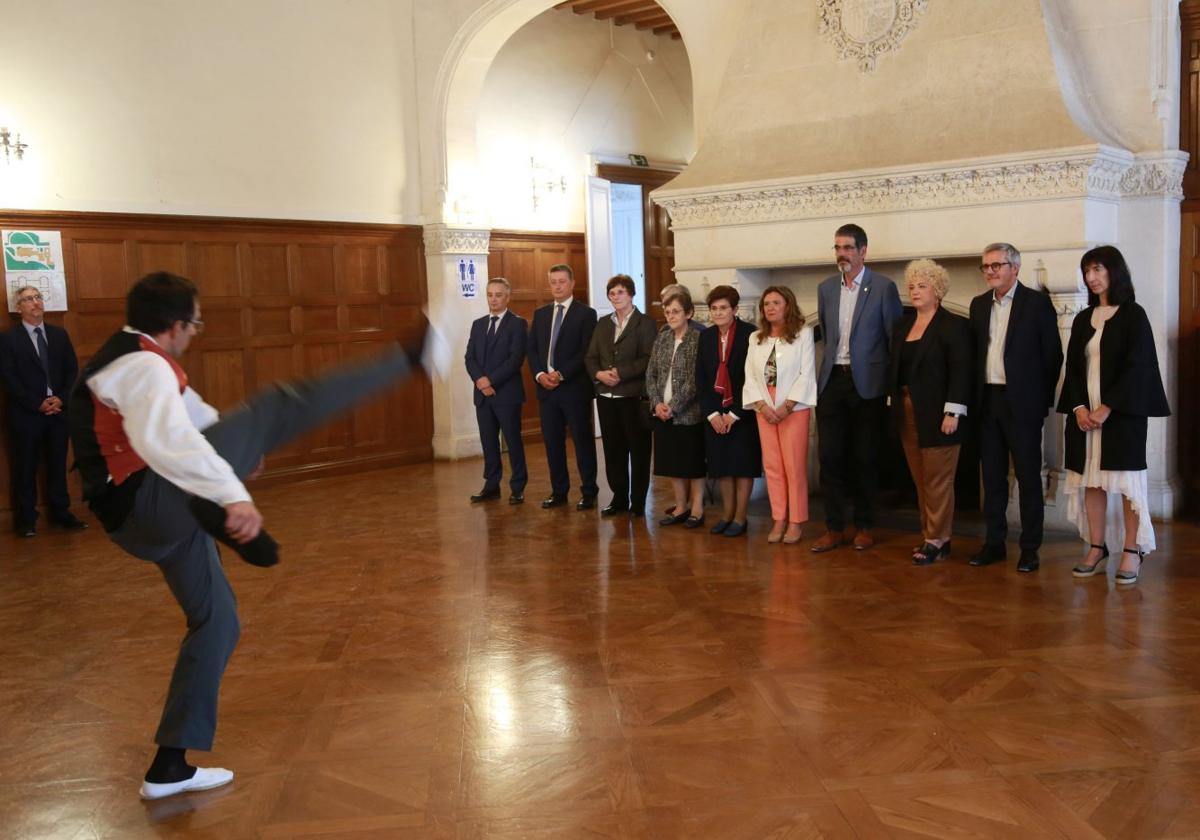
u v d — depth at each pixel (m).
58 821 2.85
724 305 5.84
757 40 6.62
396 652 4.19
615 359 6.55
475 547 5.98
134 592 5.27
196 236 8.05
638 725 3.38
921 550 5.33
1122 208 5.80
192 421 2.80
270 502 7.69
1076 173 5.30
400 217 9.34
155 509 2.68
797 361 5.61
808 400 5.61
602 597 4.87
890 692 3.58
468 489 7.96
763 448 5.82
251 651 4.24
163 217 7.81
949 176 5.65
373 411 9.16
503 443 10.24
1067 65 5.72
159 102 7.79
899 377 5.34
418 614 4.71
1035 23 5.61
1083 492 4.95
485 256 9.73
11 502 6.98
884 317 5.51
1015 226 5.54
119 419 2.67
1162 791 2.80
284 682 3.88
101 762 3.23
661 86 11.50
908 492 6.96
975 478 6.58
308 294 8.73
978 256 5.77
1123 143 5.70
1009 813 2.71
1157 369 4.59
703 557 5.55
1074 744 3.12
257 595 5.10
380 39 9.10
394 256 9.34
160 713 3.64
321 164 8.79
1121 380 4.58
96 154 7.47
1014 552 5.44
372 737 3.35
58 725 3.54
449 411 9.58
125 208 7.63
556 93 10.38
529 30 9.91
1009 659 3.86
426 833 2.71
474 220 9.51
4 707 3.72
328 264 8.87
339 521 6.90
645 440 6.59
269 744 3.31
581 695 3.66
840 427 5.65
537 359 6.96
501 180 10.02
